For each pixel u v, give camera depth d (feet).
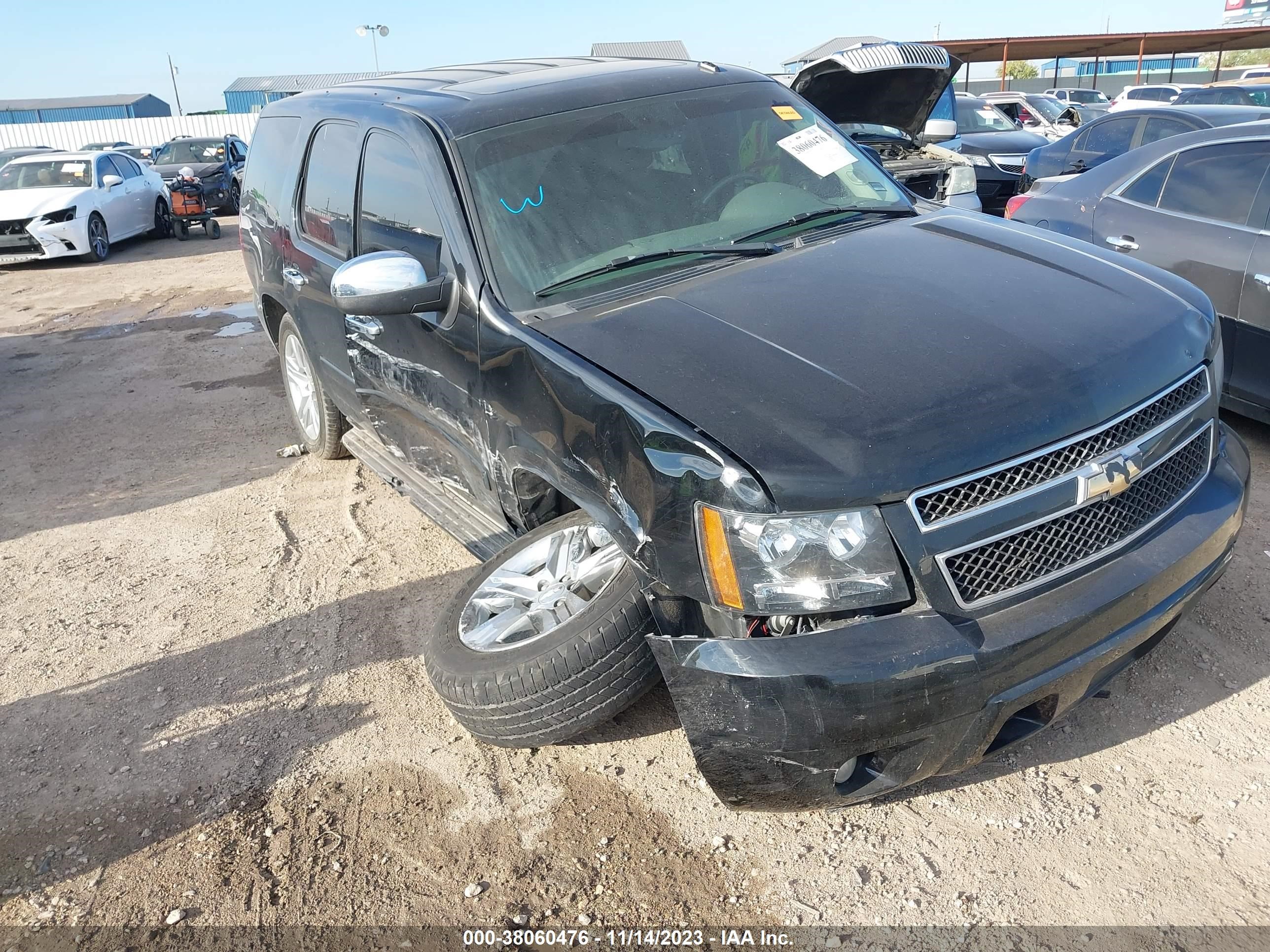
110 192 49.73
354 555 14.94
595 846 8.95
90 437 21.45
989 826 8.71
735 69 13.32
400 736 10.74
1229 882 7.91
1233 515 8.73
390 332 12.10
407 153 11.77
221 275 41.19
